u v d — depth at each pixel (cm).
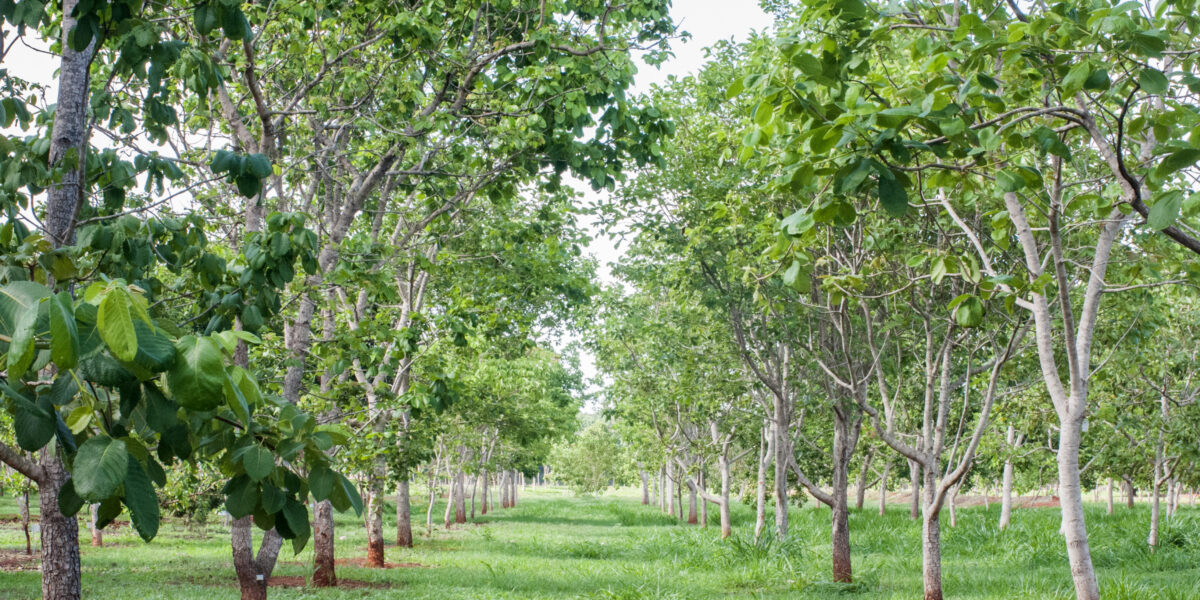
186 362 183
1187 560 1698
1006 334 1290
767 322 1606
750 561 1877
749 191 1279
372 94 948
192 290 543
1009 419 1656
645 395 2311
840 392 1501
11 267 276
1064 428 737
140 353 179
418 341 1188
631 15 1074
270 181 1031
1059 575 1559
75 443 212
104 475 183
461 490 4091
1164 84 365
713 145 1438
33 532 2419
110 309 168
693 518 3838
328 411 1155
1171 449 1725
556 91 1016
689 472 2542
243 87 991
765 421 2194
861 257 1118
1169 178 441
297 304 1139
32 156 407
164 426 205
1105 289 715
